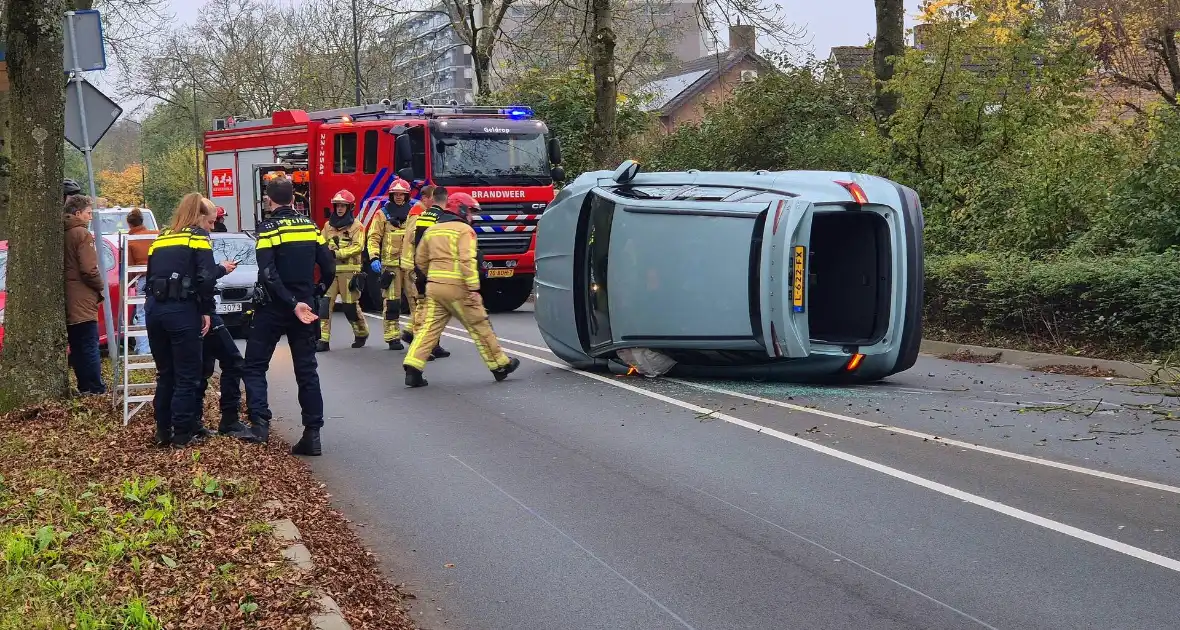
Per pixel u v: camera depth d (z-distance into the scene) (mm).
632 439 8555
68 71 9469
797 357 10164
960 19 17375
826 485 7031
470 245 11211
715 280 10352
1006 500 6547
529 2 29891
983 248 15789
